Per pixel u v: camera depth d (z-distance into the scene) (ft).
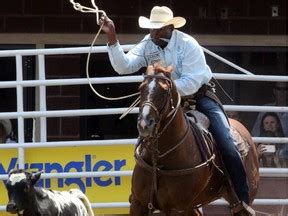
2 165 51.26
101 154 51.19
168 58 39.37
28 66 66.74
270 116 63.16
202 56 39.45
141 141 38.22
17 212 43.96
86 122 67.00
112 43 39.60
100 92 67.05
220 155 40.47
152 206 38.42
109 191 51.55
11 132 62.54
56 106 66.74
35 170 50.62
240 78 50.19
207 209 55.93
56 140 66.69
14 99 66.59
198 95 40.81
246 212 41.34
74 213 46.42
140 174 38.47
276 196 55.67
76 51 50.06
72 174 50.70
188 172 38.06
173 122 37.37
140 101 36.22
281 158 61.36
